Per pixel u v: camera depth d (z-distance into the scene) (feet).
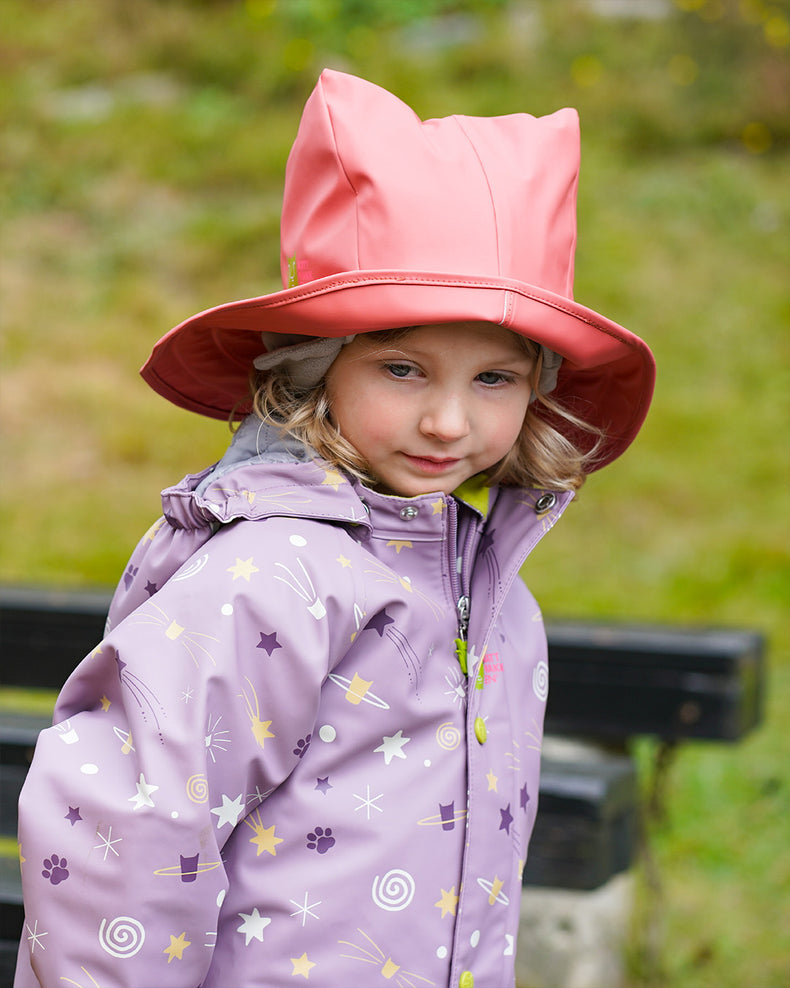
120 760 4.73
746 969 11.34
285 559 4.97
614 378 6.11
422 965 5.06
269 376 5.51
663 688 10.07
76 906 4.55
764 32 35.40
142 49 35.37
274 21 36.24
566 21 36.78
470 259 5.05
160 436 23.15
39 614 10.77
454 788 5.25
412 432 5.19
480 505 5.73
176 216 29.91
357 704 5.08
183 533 5.27
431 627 5.32
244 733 4.77
